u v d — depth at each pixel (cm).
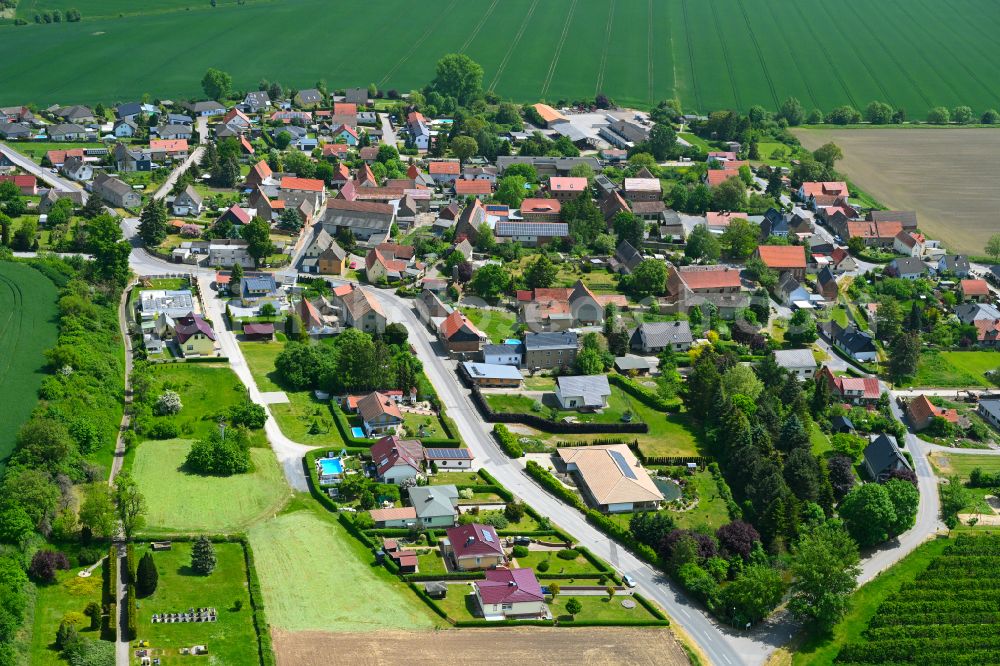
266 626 19550
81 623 19200
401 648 19450
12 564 19750
